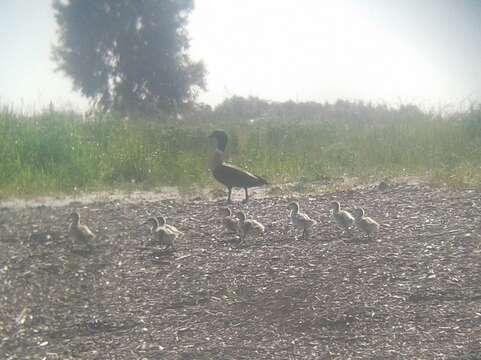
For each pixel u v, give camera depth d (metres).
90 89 56.00
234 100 47.91
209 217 16.94
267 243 14.25
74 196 20.08
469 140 26.77
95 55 55.72
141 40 55.72
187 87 56.44
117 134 26.47
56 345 9.38
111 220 16.55
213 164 19.41
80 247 14.02
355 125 32.16
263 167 24.66
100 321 10.16
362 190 20.22
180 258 13.18
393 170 23.55
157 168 23.36
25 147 22.61
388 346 9.12
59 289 11.52
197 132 28.00
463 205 16.95
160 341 9.43
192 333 9.68
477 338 9.26
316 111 43.81
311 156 25.86
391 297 10.73
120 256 13.38
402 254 12.86
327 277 11.71
